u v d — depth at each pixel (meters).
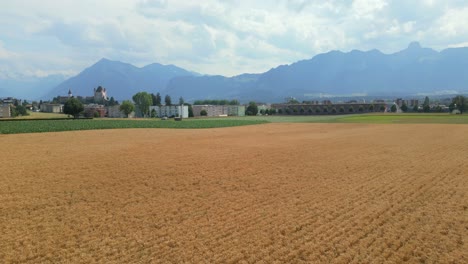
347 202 13.55
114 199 14.37
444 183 16.67
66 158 25.38
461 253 8.86
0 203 13.74
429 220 11.34
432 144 34.09
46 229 10.91
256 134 50.97
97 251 9.23
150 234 10.42
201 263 8.45
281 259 8.66
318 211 12.43
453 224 10.98
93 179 18.09
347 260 8.56
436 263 8.36
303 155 26.70
